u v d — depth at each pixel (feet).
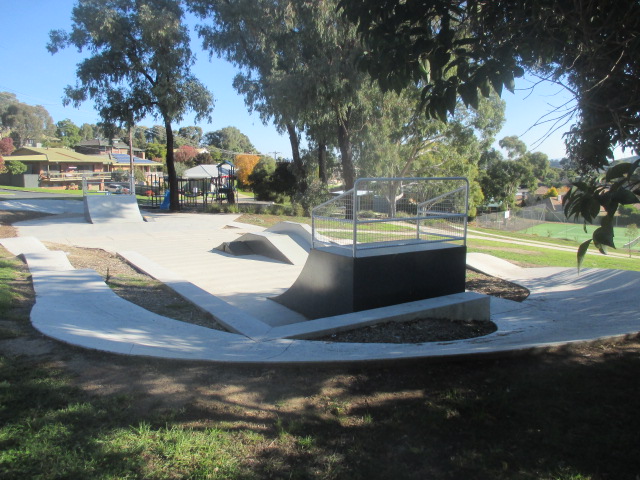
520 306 26.94
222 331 18.76
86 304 21.57
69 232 51.90
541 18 14.15
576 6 12.96
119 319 19.65
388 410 11.78
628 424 11.03
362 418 11.39
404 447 10.12
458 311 21.86
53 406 11.32
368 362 14.28
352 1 15.98
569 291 31.27
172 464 9.30
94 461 9.17
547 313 25.14
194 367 14.08
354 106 75.10
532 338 18.76
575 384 13.30
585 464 9.46
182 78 81.00
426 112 15.01
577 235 126.21
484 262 41.65
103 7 73.82
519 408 11.85
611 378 13.73
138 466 9.13
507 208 193.47
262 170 140.67
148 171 231.71
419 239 26.27
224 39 80.12
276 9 71.31
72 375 13.19
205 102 82.89
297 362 14.19
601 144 14.02
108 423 10.69
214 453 9.73
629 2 12.19
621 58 12.73
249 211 84.07
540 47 14.64
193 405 11.75
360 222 22.11
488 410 11.75
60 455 9.31
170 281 27.99
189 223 63.77
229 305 22.61
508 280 35.50
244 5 72.28
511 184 193.67
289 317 25.55
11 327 17.12
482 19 15.84
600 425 11.01
